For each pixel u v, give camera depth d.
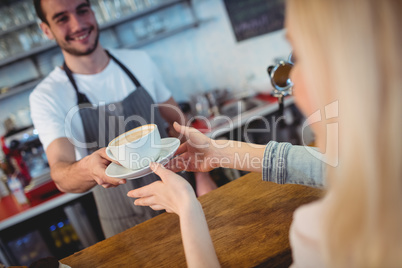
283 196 0.96
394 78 0.37
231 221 0.91
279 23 3.06
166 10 3.08
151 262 0.85
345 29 0.38
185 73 3.24
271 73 0.98
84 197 2.34
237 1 3.07
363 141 0.39
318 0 0.40
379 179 0.39
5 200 2.58
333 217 0.43
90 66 1.85
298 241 0.50
